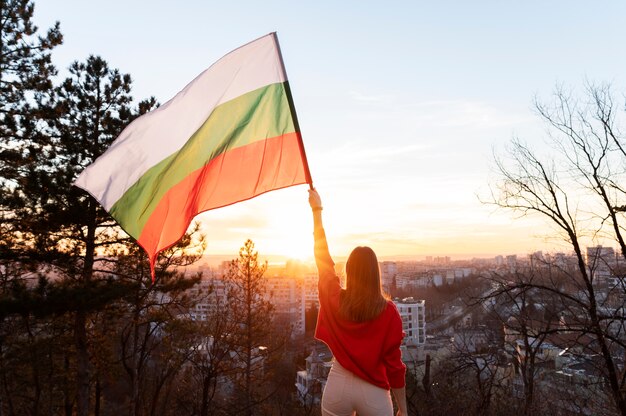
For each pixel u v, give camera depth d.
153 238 3.60
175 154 3.72
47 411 20.33
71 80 14.72
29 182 12.54
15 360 15.27
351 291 2.46
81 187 3.57
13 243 12.66
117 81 15.23
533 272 11.08
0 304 9.90
